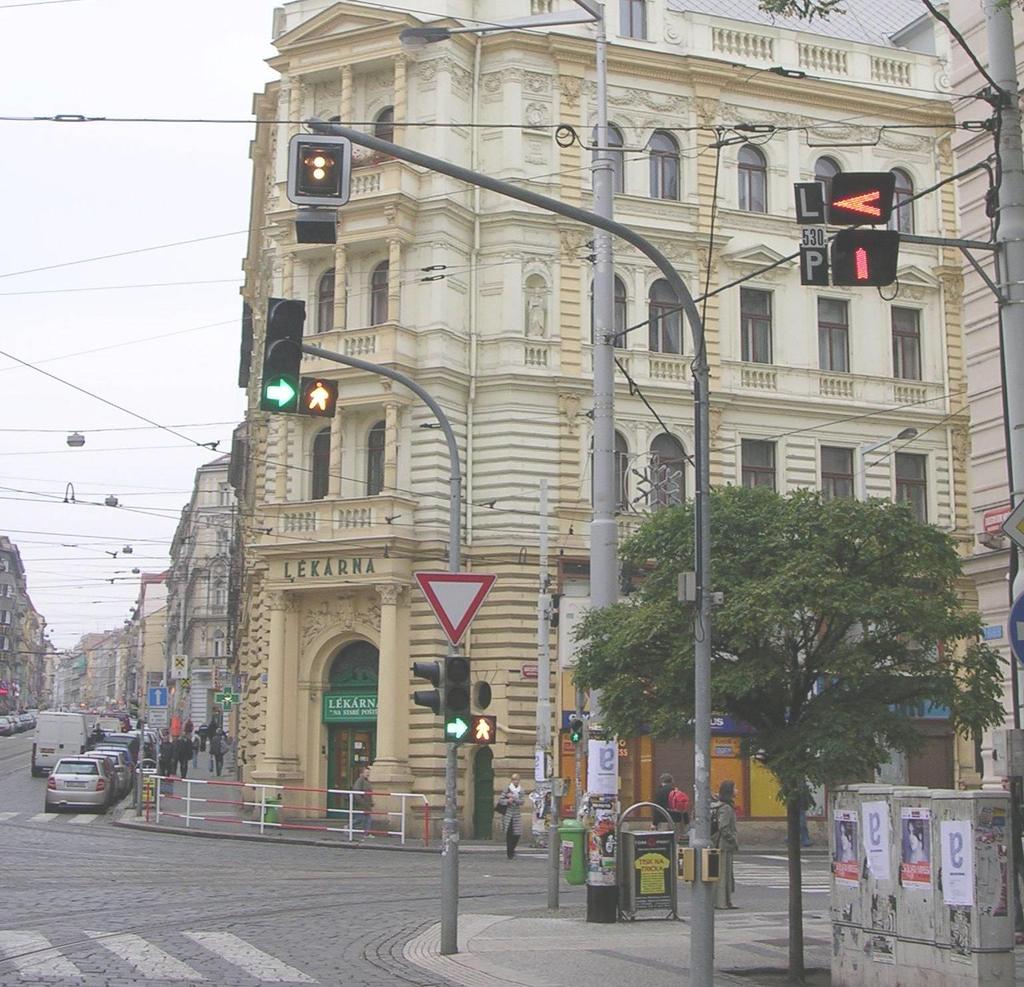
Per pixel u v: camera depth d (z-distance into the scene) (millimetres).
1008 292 16422
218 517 102438
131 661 191875
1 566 182625
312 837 36906
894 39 48906
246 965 15820
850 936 14484
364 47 41406
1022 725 17781
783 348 43469
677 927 20266
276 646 40625
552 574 40031
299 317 18016
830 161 44875
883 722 15297
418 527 39781
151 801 42438
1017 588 16188
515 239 41156
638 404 41531
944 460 44625
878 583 15875
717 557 16375
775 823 41000
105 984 14211
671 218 42719
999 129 16688
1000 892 12688
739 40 44031
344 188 15023
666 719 16000
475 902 23766
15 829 36500
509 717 39156
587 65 42344
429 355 40000
